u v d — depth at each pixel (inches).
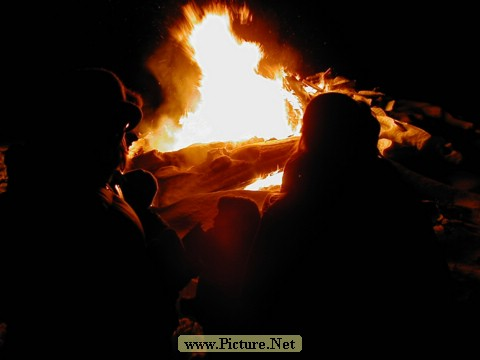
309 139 46.4
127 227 42.6
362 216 43.3
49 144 39.8
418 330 42.0
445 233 99.1
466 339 54.9
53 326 38.9
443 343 43.1
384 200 44.1
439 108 167.3
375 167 46.4
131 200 58.4
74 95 39.8
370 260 42.3
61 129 39.5
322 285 42.8
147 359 44.9
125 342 41.9
